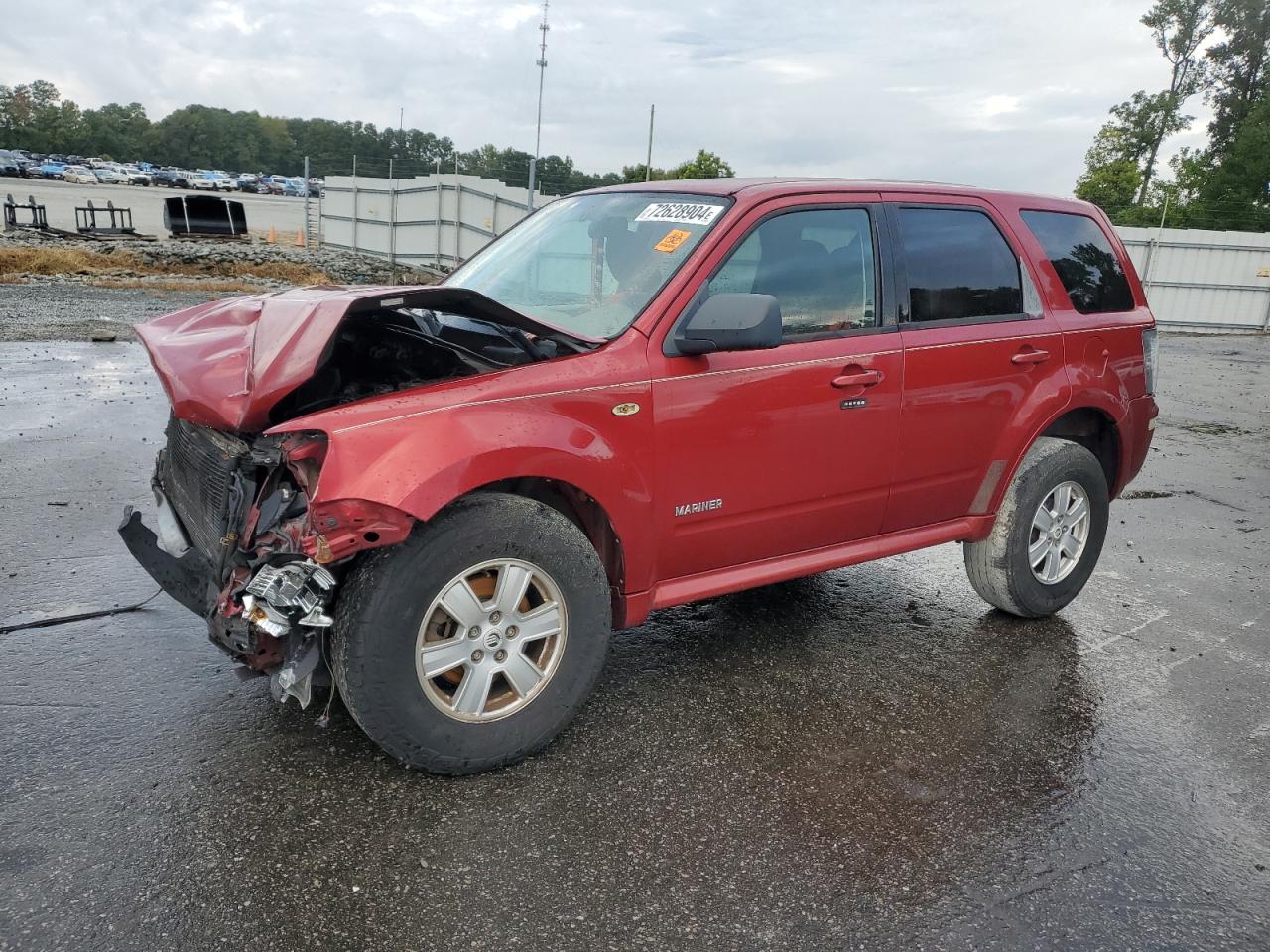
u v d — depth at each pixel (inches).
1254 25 2081.7
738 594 199.9
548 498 135.6
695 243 142.7
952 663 169.3
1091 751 141.0
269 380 111.9
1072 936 101.9
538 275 160.6
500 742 125.8
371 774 126.0
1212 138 2177.7
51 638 161.0
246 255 1075.9
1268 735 148.1
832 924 102.0
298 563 111.1
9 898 99.3
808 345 148.6
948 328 165.2
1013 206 181.2
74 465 264.1
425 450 112.8
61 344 469.1
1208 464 349.7
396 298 117.3
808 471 151.3
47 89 6230.3
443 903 102.3
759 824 119.3
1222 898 109.3
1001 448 175.0
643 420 132.4
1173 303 991.6
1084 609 199.6
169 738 132.3
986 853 115.5
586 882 107.0
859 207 158.4
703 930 100.3
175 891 102.0
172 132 6643.7
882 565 223.5
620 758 133.3
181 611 173.9
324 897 102.3
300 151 7140.8
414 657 117.1
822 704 151.9
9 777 120.9
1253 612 200.8
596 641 131.5
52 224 1423.5
